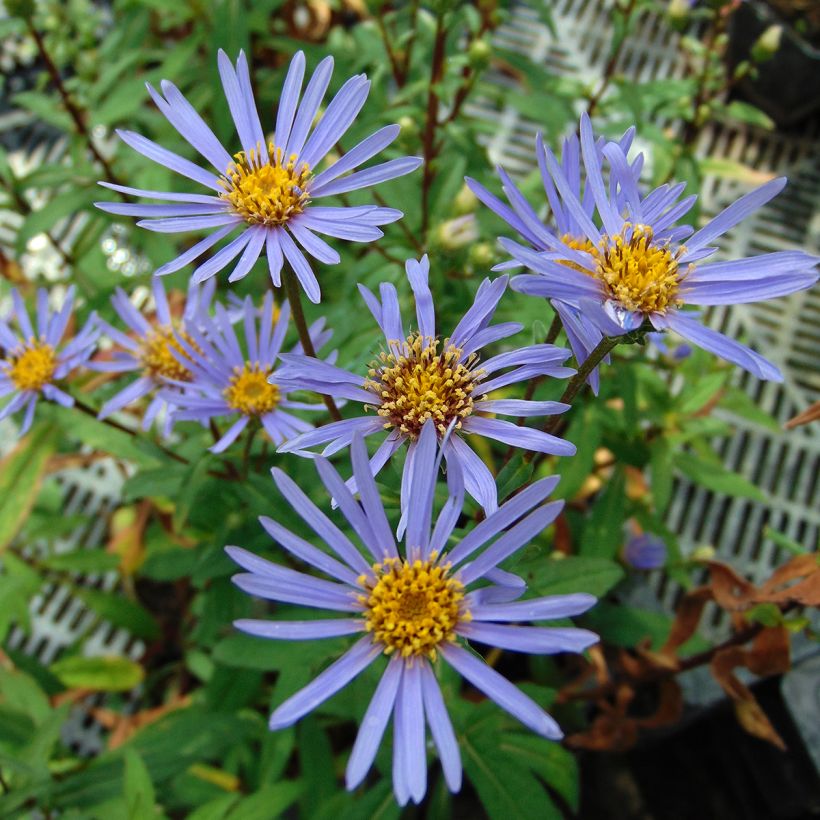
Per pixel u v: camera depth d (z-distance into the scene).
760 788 0.20
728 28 0.29
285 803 0.16
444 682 0.15
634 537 0.22
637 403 0.19
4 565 0.23
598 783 0.22
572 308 0.11
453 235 0.17
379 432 0.12
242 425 0.15
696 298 0.11
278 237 0.12
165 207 0.12
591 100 0.22
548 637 0.10
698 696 0.20
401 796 0.10
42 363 0.17
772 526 0.24
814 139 0.30
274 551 0.18
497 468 0.21
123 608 0.22
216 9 0.21
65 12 0.24
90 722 0.22
